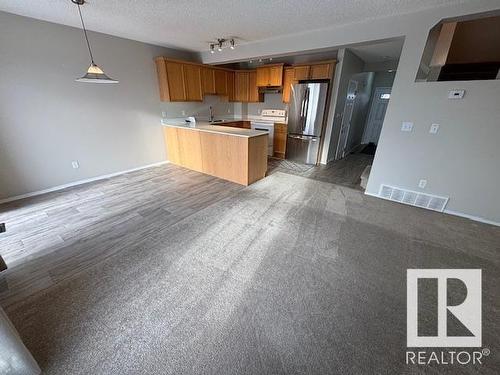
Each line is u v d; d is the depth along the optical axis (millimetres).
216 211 2865
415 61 2574
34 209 2867
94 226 2506
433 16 2361
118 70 3779
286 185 3781
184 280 1759
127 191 3469
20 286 1689
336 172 4543
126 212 2826
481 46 2943
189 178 4082
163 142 4840
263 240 2275
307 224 2578
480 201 2611
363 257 2041
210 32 3367
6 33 2676
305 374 1155
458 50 3084
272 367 1185
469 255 2076
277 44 3668
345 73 4574
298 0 2262
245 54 4141
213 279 1773
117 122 3977
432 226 2557
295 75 4902
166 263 1941
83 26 2982
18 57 2805
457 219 2715
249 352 1254
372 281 1769
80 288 1675
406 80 2682
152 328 1382
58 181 3480
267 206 3010
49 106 3166
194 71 4703
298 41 3428
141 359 1216
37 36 2893
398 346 1297
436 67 2984
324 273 1849
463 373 1174
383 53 4551
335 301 1589
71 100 3355
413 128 2799
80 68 3348
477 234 2404
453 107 2492
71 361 1203
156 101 4492
